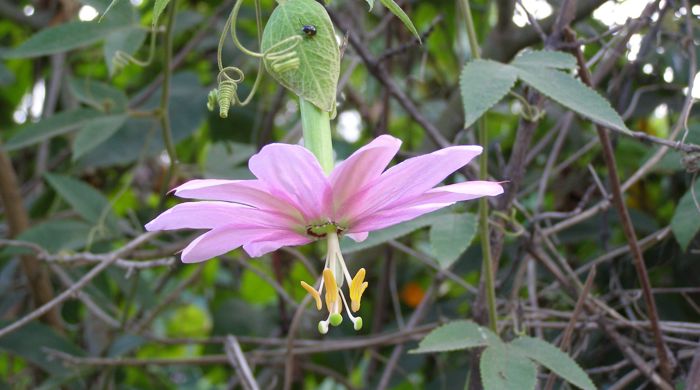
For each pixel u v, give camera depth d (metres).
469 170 0.59
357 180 0.36
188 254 0.37
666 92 0.69
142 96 0.79
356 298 0.37
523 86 0.52
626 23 0.55
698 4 0.65
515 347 0.45
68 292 0.57
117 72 0.58
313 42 0.38
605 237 0.63
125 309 0.69
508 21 0.71
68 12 0.82
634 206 0.78
